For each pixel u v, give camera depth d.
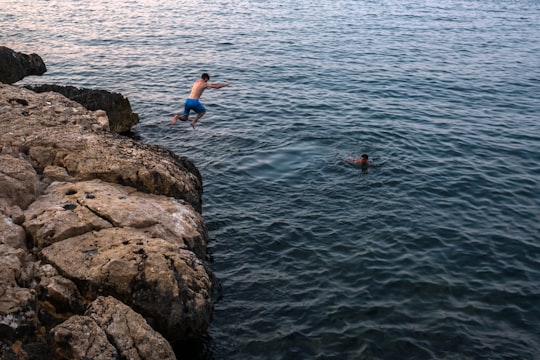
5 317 9.48
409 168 18.88
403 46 39.78
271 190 17.25
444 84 30.23
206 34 41.75
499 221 15.74
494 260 13.91
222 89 28.06
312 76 30.88
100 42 38.12
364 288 12.75
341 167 18.75
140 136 21.75
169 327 10.50
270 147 20.53
